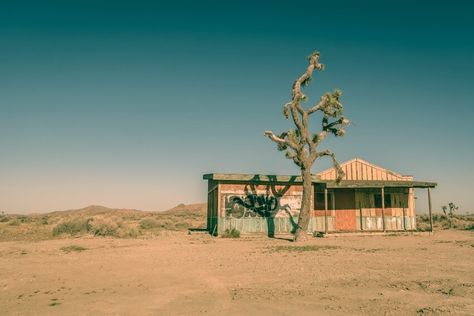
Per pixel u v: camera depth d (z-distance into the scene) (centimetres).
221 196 2564
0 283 1006
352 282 991
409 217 2938
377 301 796
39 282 1016
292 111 2295
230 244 2016
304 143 2288
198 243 2066
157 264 1306
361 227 2866
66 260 1405
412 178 2997
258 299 816
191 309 741
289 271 1156
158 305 773
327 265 1266
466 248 1778
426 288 919
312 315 695
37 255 1546
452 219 4238
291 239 2375
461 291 886
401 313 707
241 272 1145
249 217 2584
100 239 2317
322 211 2833
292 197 2695
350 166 2950
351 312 713
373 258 1434
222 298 829
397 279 1028
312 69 2312
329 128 2384
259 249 1761
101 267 1247
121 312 723
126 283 996
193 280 1030
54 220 4025
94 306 769
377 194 2928
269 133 2325
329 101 2280
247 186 2620
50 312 729
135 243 2055
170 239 2331
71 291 908
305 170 2298
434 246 1883
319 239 2378
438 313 705
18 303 799
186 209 10188
